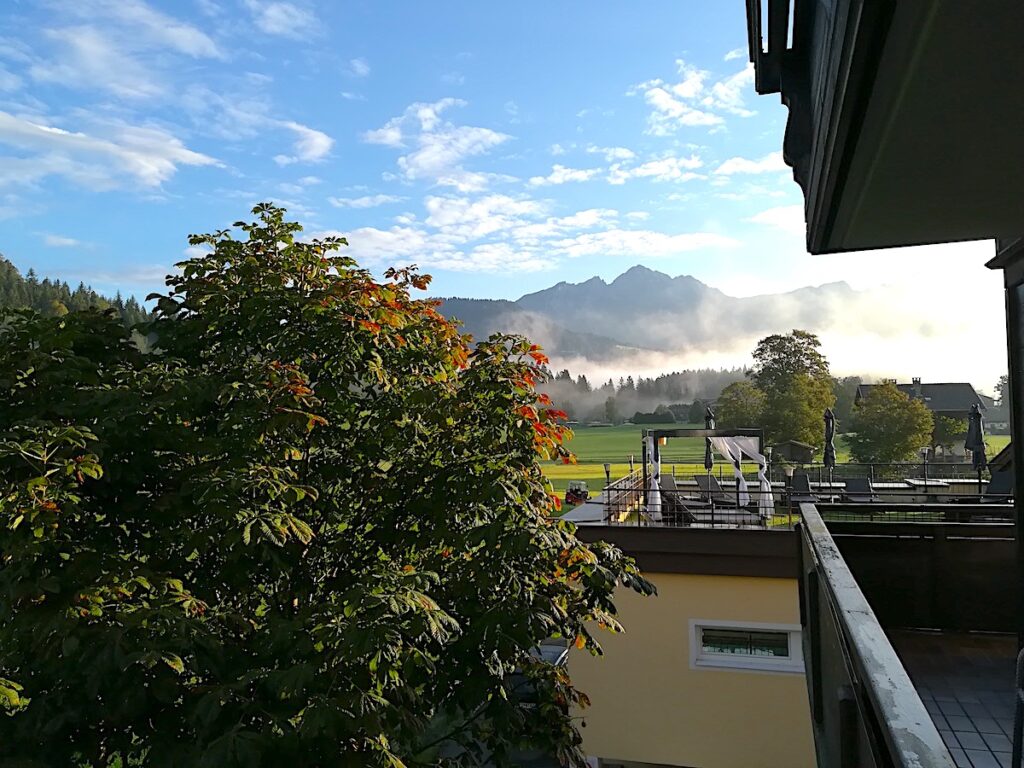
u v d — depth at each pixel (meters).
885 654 1.58
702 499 10.92
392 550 5.85
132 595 4.29
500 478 5.36
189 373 5.27
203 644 3.83
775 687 8.73
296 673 3.64
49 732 3.62
